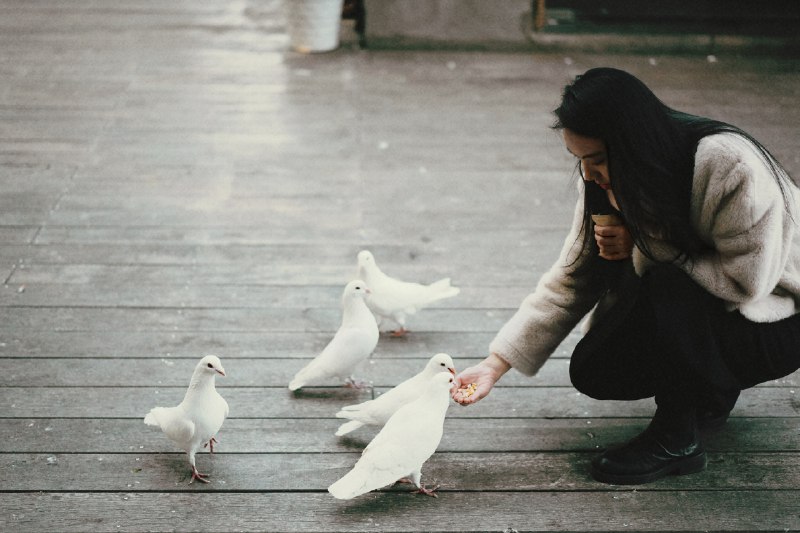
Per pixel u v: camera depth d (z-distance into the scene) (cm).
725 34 698
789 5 776
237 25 746
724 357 242
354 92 605
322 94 600
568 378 307
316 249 399
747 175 216
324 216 432
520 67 661
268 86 611
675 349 231
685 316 231
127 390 296
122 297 354
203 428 246
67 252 389
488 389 260
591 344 242
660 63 669
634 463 254
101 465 260
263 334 331
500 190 465
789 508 246
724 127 224
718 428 280
